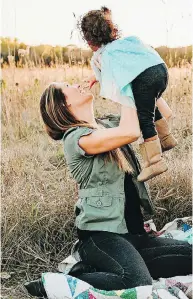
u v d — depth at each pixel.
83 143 1.93
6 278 2.23
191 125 3.20
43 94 2.05
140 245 2.05
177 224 2.39
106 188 1.97
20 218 2.45
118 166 1.97
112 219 1.96
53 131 2.07
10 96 3.39
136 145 2.95
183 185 2.68
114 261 1.86
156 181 2.69
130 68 2.00
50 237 2.46
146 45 2.12
